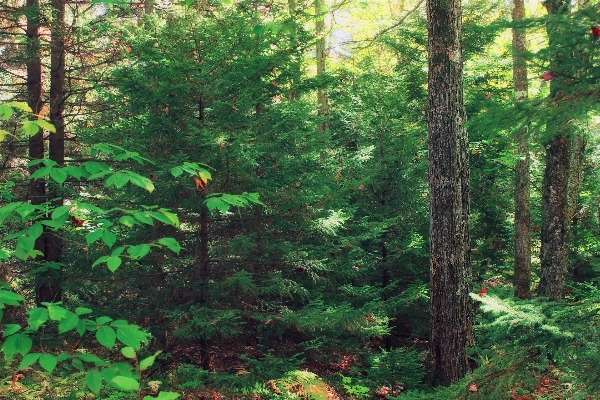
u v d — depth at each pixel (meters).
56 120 8.75
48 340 6.35
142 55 7.20
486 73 12.55
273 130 7.85
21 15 8.54
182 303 7.84
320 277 8.61
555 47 3.05
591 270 11.16
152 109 7.40
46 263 6.57
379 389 7.54
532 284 13.02
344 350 9.06
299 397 6.41
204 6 7.86
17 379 5.43
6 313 7.31
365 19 17.88
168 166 6.74
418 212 10.75
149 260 7.72
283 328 8.09
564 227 9.13
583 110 2.92
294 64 7.96
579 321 3.89
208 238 8.39
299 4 8.28
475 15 11.51
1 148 8.65
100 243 7.08
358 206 10.69
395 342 10.77
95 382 1.84
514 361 4.07
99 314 7.14
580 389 3.60
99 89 8.50
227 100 7.58
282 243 8.34
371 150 10.14
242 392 6.40
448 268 7.12
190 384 6.17
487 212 12.57
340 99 13.27
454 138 7.06
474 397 4.03
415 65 11.99
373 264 10.23
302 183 8.09
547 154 9.27
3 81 10.18
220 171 7.04
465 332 7.12
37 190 8.62
